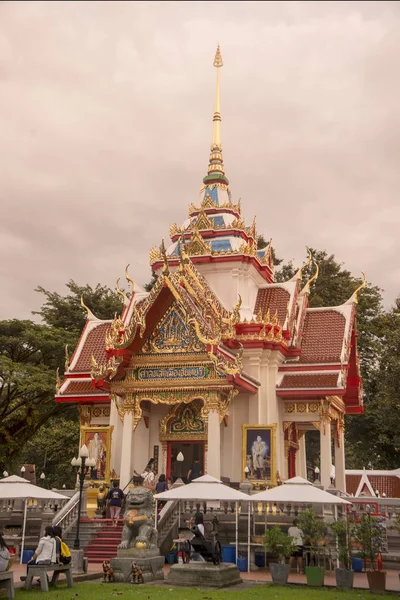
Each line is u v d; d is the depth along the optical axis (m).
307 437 66.00
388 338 54.09
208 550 23.72
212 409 34.97
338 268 70.12
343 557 23.95
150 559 24.59
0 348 52.62
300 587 23.22
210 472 34.00
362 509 31.78
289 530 27.95
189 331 36.19
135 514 25.48
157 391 36.09
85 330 46.41
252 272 43.31
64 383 43.09
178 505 32.31
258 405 37.75
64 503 36.03
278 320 41.28
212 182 49.53
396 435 55.28
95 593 20.52
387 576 27.16
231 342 38.22
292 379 39.19
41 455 70.75
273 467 35.28
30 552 30.03
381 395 57.09
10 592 19.11
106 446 38.22
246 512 31.42
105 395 40.84
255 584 24.16
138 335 36.34
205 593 20.75
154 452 38.97
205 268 43.38
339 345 40.91
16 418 53.12
